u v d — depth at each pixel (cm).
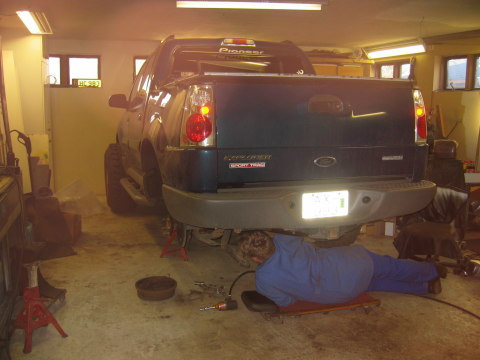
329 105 291
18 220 331
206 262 401
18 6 566
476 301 315
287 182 288
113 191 584
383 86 305
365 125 302
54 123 740
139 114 443
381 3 662
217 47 442
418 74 1006
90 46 1018
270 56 478
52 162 742
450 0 642
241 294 305
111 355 245
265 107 279
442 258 407
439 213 417
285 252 275
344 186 296
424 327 277
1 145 350
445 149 452
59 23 812
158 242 466
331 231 312
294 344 257
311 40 1000
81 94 741
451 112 942
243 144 276
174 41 430
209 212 266
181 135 281
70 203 590
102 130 752
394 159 313
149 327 277
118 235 493
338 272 278
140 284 324
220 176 275
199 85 271
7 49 693
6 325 260
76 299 319
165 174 316
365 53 1097
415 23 809
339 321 285
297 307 287
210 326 279
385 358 242
